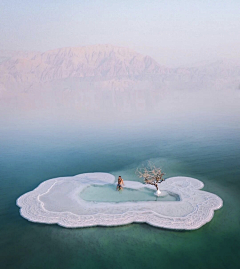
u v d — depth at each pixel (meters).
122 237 18.31
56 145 47.97
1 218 21.30
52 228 19.66
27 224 20.30
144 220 19.94
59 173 32.62
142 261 16.02
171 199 23.62
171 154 38.91
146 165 34.19
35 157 40.44
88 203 23.11
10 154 42.78
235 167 31.84
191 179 27.89
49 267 15.95
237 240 17.64
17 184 29.34
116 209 21.78
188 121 67.06
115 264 15.88
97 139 51.44
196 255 16.36
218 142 44.53
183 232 18.55
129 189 25.94
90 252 17.02
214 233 18.39
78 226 19.50
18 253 17.23
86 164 35.94
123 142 48.00
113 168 33.69
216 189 25.64
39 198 24.59
